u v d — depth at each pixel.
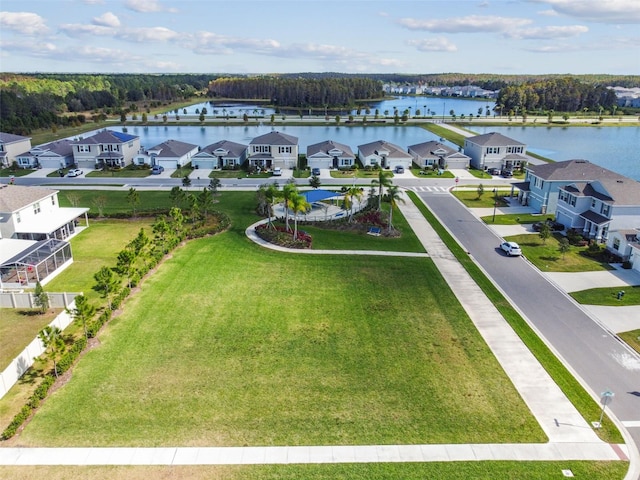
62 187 86.81
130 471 23.92
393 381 31.33
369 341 36.03
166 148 104.31
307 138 153.88
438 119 199.88
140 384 30.61
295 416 28.00
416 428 27.12
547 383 31.27
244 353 34.22
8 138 105.12
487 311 40.81
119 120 194.62
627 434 26.86
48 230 52.03
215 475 23.80
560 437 26.53
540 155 125.19
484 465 24.53
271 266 49.62
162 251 51.00
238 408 28.59
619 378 31.97
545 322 39.28
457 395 29.97
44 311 39.78
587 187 61.72
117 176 95.94
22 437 26.00
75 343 33.75
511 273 49.12
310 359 33.66
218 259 51.12
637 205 56.00
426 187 86.88
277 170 96.69
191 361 33.16
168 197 78.56
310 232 60.75
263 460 24.75
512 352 34.75
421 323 38.72
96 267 49.25
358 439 26.25
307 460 24.78
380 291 44.28
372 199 73.31
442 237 59.78
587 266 51.00
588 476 23.91
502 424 27.48
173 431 26.62
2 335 36.09
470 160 106.94
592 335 37.34
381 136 160.00
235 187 86.62
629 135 163.50
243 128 178.62
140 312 39.53
